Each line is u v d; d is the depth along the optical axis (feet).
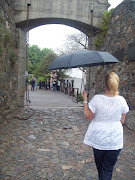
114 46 19.70
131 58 16.05
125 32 17.53
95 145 6.48
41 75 95.91
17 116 18.79
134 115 15.87
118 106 6.54
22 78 22.88
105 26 21.63
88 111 6.68
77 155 10.88
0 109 15.94
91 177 8.59
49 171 8.95
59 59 11.27
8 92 18.42
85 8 22.17
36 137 13.62
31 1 21.13
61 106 26.81
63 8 21.71
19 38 21.61
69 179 8.37
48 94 54.70
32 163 9.65
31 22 22.67
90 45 24.75
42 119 18.80
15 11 20.89
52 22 23.25
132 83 16.28
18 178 8.24
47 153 10.98
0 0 15.21
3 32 15.35
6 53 17.02
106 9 22.77
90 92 25.40
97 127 6.51
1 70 15.55
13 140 12.71
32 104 27.84
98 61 10.21
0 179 8.08
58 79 88.07
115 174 8.96
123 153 11.43
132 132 15.47
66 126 16.72
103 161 6.88
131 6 16.60
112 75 6.87
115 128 6.47
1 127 15.28
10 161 9.73
